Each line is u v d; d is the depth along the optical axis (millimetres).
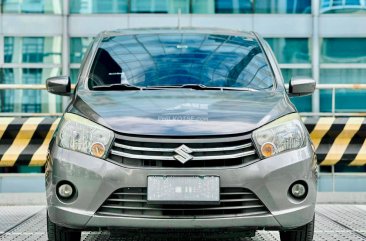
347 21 15094
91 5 15047
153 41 6043
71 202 4609
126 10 15086
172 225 4500
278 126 4730
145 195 4520
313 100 14953
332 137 8633
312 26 15133
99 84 5543
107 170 4535
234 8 15172
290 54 15156
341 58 15125
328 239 6301
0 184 11031
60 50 14977
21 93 14812
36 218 7562
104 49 5957
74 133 4715
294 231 5102
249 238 6312
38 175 8992
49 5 14984
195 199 4480
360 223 7230
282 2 15156
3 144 8469
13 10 14961
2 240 6184
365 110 15023
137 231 4598
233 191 4547
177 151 4520
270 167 4574
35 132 8469
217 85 5535
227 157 4543
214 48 5973
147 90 5406
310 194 4703
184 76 5602
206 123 4668
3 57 14914
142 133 4590
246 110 4902
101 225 4543
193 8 15156
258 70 5750
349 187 11547
